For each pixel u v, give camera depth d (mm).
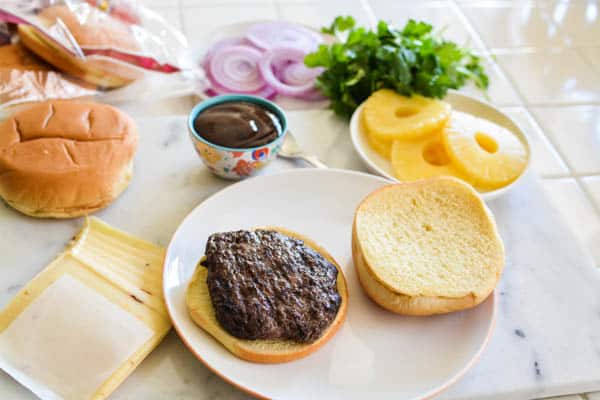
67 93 720
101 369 493
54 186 588
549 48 921
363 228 554
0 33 755
